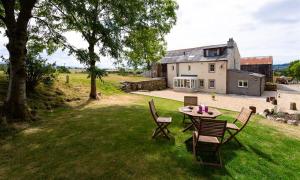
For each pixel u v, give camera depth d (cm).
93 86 1756
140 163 564
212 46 3578
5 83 1378
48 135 784
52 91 1548
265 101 2389
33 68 1323
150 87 3500
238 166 572
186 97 1138
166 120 777
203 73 3438
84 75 3055
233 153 657
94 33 1136
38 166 546
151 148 663
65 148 661
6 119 902
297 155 698
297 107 2058
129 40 1633
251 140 793
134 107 1434
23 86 986
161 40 1970
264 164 600
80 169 531
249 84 2978
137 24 1503
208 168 551
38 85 1508
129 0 1226
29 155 611
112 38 1134
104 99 1848
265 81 3834
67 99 1520
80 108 1352
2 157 598
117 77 3647
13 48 945
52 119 1034
